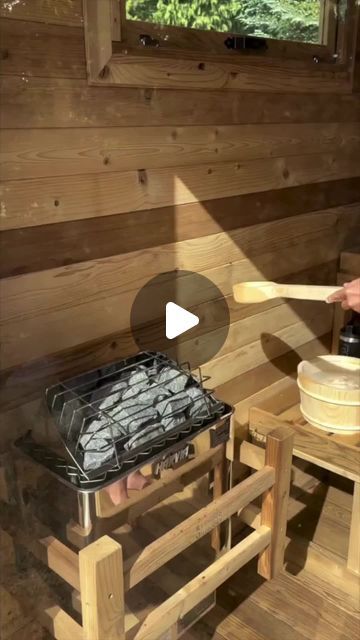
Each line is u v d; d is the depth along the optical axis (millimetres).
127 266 1421
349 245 2193
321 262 2072
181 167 1484
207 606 1604
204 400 1416
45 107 1175
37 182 1198
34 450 1252
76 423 1263
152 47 1340
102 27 1213
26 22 1112
